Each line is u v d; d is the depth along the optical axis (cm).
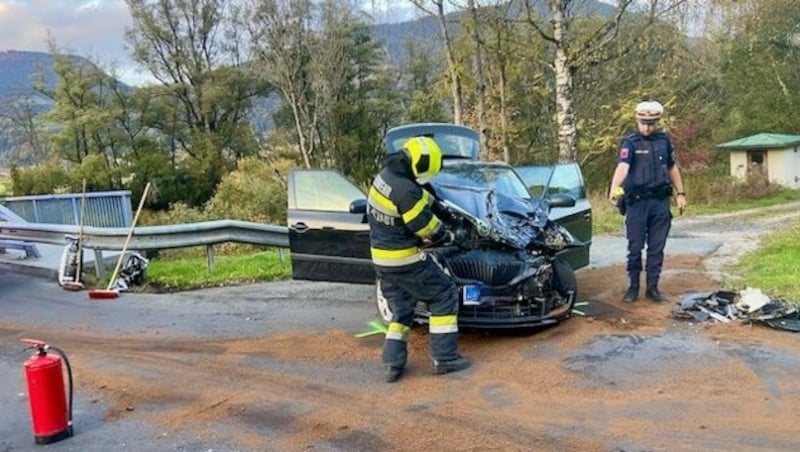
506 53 2286
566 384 499
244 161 3747
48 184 3884
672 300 736
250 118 4491
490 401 477
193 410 490
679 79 2842
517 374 525
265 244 1052
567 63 1706
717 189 2628
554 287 659
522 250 627
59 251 1225
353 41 4116
